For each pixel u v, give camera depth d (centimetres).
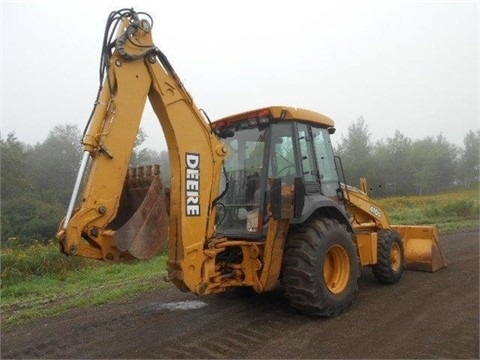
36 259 876
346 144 5600
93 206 389
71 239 377
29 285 765
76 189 386
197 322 503
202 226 462
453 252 941
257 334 455
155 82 439
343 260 526
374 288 642
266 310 538
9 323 537
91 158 405
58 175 5472
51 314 568
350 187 689
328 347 413
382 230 693
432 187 5541
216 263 492
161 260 952
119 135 409
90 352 430
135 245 404
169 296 629
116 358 410
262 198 507
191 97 467
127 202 466
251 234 514
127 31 422
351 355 393
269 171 514
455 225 1448
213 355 405
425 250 745
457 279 675
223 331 468
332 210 557
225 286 481
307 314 499
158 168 434
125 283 732
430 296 581
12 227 2727
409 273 737
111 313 557
